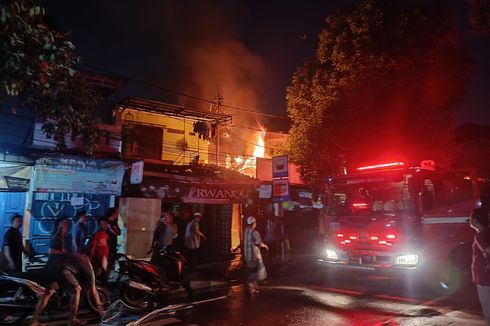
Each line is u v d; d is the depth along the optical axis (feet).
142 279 27.81
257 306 26.68
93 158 39.17
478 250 16.43
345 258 31.78
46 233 40.27
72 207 42.22
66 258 22.25
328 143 51.11
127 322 23.49
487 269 15.89
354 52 48.26
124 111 59.62
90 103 22.15
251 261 30.58
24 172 35.96
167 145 62.44
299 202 64.23
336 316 23.71
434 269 28.22
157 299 28.91
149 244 41.93
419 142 47.39
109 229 31.63
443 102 48.75
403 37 46.34
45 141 39.32
